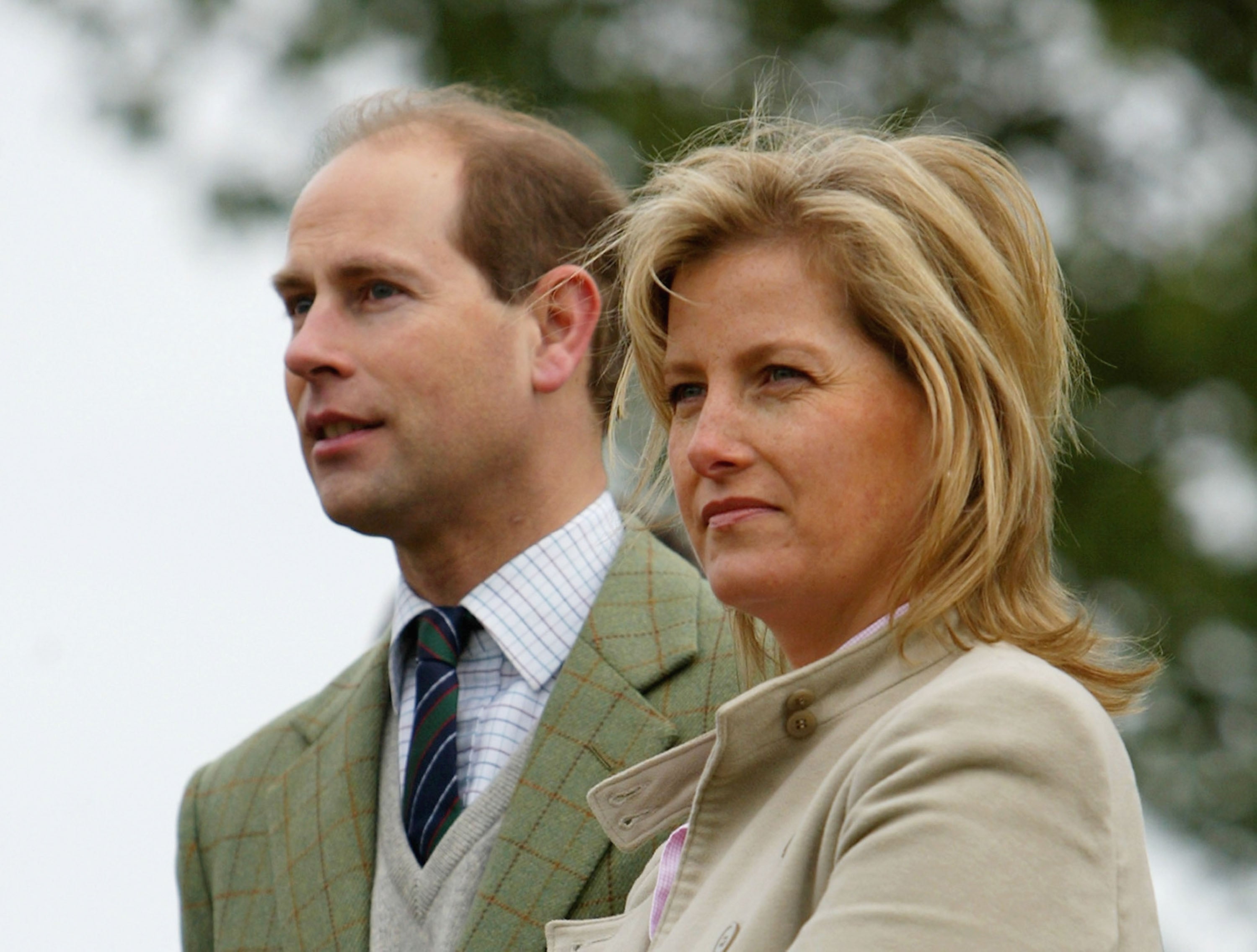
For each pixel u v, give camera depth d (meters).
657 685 11.52
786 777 8.06
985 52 32.25
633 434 11.32
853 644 7.96
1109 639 8.30
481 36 30.41
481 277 11.96
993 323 8.22
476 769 11.55
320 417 11.69
